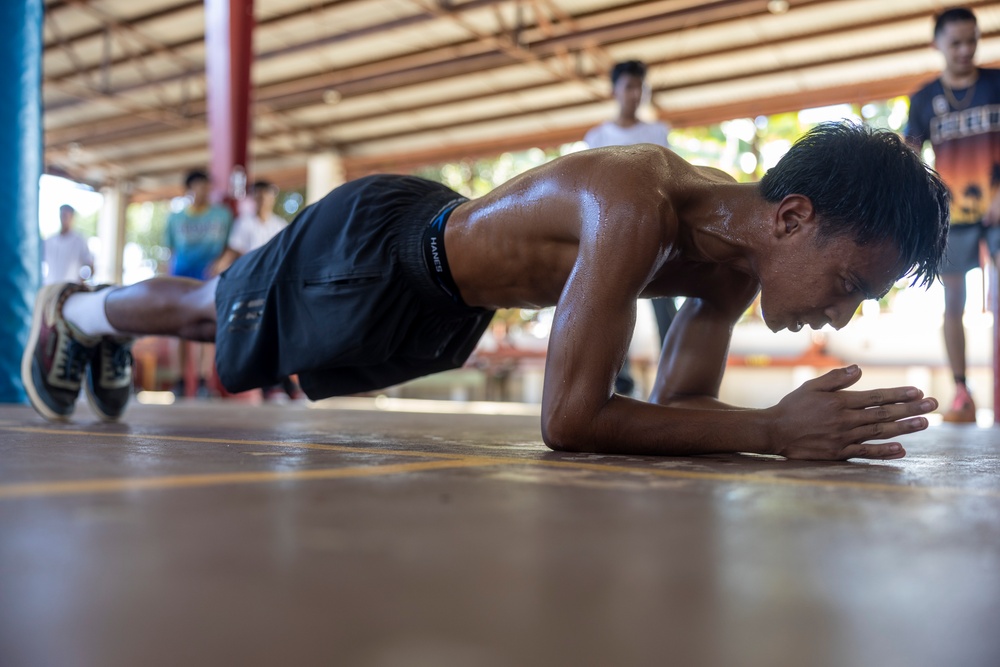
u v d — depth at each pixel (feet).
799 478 3.48
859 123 4.54
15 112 11.63
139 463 3.61
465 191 49.49
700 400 5.55
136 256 67.87
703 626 1.37
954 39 12.74
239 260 6.52
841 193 4.33
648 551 1.91
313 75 37.81
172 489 2.73
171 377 30.01
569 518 2.31
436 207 5.86
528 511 2.41
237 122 25.66
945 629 1.39
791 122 39.96
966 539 2.12
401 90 37.47
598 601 1.50
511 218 5.24
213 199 25.26
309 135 43.86
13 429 6.19
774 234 4.58
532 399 35.83
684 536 2.09
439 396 37.29
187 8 34.42
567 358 4.56
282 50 35.68
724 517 2.38
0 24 11.58
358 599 1.47
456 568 1.71
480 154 40.60
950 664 1.24
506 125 39.65
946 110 13.08
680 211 4.83
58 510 2.30
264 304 6.07
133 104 41.98
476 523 2.20
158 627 1.31
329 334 5.82
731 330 5.72
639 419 4.50
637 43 31.14
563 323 4.59
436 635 1.29
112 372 7.73
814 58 30.25
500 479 3.17
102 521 2.14
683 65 31.86
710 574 1.71
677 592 1.57
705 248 4.90
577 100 36.35
